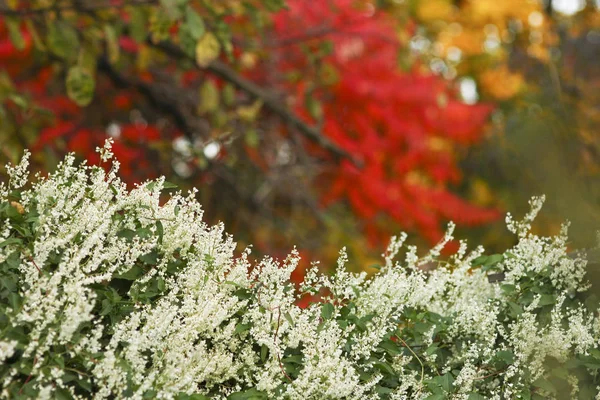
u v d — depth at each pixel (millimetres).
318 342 3447
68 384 3029
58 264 3217
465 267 4238
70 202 3270
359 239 10445
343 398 3482
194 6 7434
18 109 7844
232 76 9086
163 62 10531
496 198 13570
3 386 2822
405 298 3951
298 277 9648
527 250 4195
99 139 9797
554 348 3859
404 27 9727
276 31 9883
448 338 3986
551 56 15156
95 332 2963
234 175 11094
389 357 3785
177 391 3047
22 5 8055
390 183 9953
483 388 3928
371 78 9828
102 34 7688
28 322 2947
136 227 3506
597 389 3939
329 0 9164
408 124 9781
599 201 6301
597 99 13398
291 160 11055
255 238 10828
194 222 3615
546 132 9852
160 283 3391
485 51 14883
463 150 13867
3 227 3213
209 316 3361
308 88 8906
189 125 10297
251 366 3482
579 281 4105
